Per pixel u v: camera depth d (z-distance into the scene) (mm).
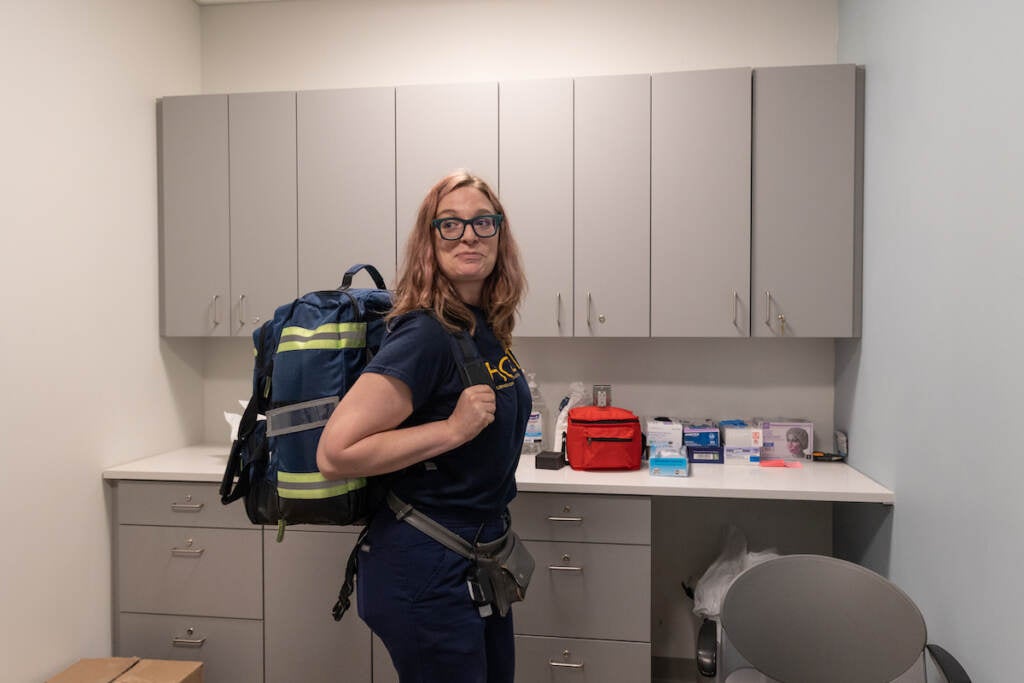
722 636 1711
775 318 2350
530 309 2457
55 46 2137
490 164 2455
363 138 2510
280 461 1440
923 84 1804
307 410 1430
